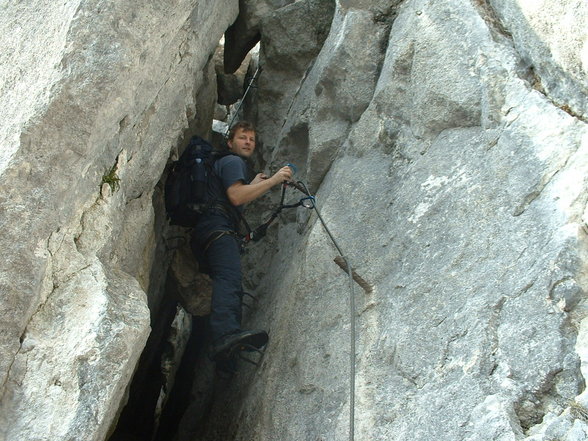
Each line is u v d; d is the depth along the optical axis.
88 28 4.25
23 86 4.33
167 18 4.62
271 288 5.84
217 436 5.38
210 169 5.71
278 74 7.19
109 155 4.64
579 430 3.26
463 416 3.62
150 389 7.92
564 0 4.17
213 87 7.33
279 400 4.62
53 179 4.11
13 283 3.94
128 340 4.06
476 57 4.68
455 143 4.64
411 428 3.79
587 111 4.09
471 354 3.79
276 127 7.05
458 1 4.95
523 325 3.71
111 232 4.58
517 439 3.40
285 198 6.40
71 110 4.15
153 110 5.11
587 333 3.55
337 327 4.57
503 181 4.21
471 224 4.23
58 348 4.00
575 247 3.75
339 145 5.71
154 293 6.49
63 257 4.28
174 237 6.47
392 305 4.33
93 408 3.86
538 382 3.54
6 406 3.88
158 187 6.05
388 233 4.66
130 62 4.33
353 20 5.87
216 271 5.39
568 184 3.92
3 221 3.97
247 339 5.04
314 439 4.23
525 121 4.25
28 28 4.62
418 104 4.91
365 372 4.19
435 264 4.26
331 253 4.91
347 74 5.76
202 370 6.91
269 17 7.23
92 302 4.15
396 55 5.26
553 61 4.23
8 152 4.05
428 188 4.59
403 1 5.85
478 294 3.96
